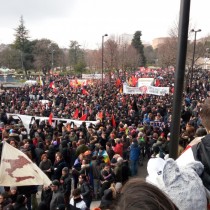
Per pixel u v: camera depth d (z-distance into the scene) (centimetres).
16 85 5700
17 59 9212
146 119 1936
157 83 3225
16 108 2612
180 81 306
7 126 1549
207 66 8144
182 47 304
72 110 2394
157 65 10156
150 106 2450
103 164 1063
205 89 3925
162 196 81
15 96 3412
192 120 1470
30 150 1187
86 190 924
